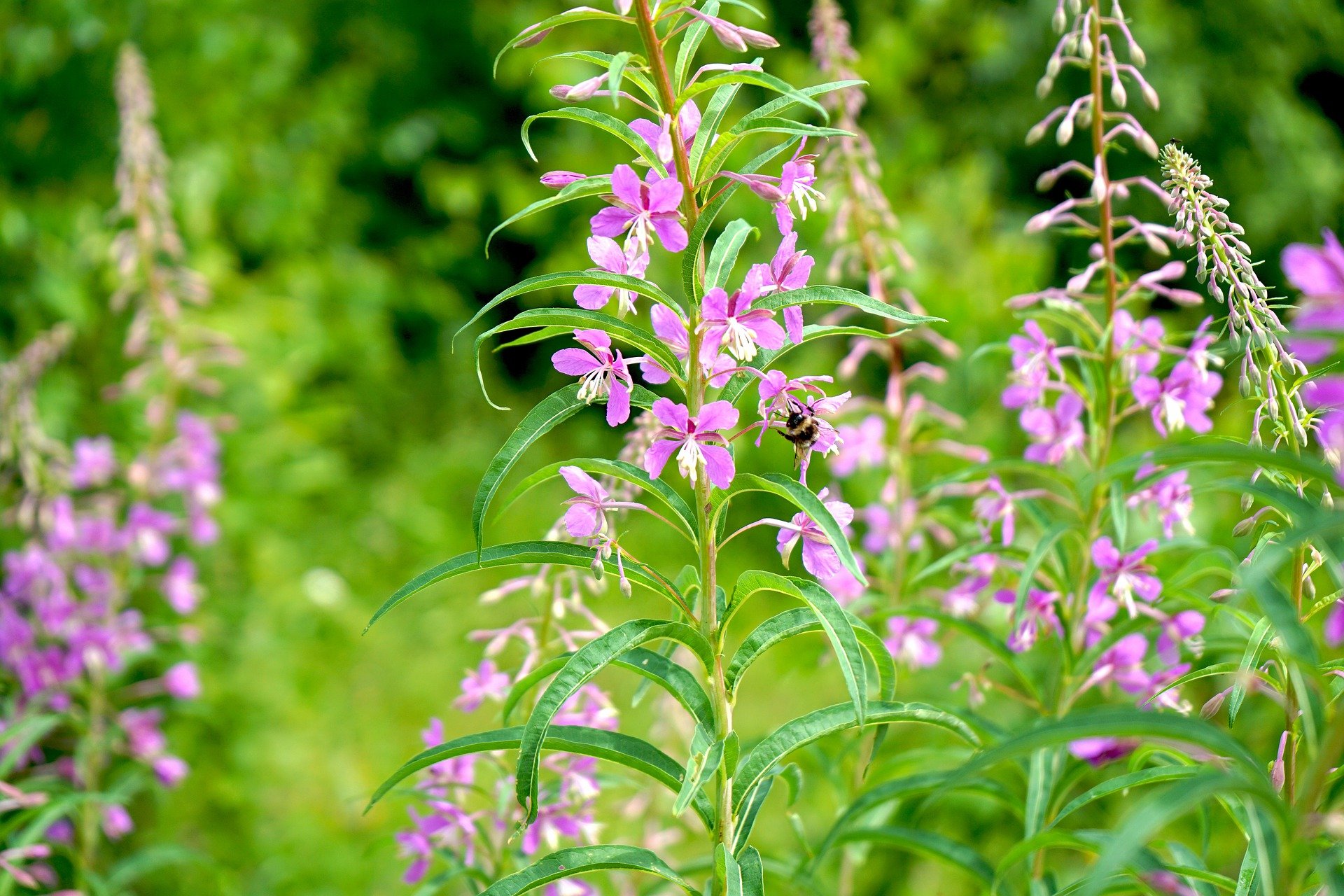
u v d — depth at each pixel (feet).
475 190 35.73
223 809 15.69
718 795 6.64
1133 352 8.39
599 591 8.49
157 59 23.04
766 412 6.48
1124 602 8.29
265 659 17.07
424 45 38.55
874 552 11.70
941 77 30.83
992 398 16.29
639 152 6.23
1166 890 5.54
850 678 5.96
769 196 6.20
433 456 31.73
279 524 18.90
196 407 17.84
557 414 6.29
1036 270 18.07
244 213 25.38
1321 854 5.34
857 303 6.09
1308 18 33.35
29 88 22.31
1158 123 29.81
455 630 24.47
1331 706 6.36
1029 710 13.64
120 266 13.29
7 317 17.94
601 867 6.47
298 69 30.91
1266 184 31.91
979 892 12.66
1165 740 6.56
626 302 6.35
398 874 15.87
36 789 11.38
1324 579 10.64
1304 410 6.70
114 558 12.92
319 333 23.84
